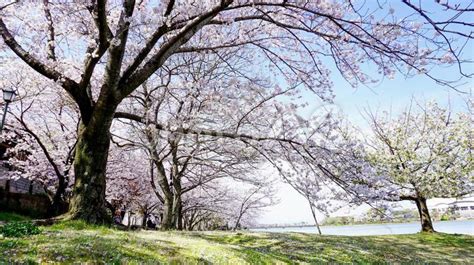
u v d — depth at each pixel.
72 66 12.49
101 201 10.24
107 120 10.34
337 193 11.23
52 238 7.36
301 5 10.50
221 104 15.84
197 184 22.58
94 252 6.64
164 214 18.62
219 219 43.78
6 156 22.67
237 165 22.66
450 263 16.16
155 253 7.57
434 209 28.17
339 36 10.45
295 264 10.06
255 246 13.65
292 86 12.35
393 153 25.73
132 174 25.75
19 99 17.48
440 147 24.17
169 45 10.51
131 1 10.05
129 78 10.53
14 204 21.05
